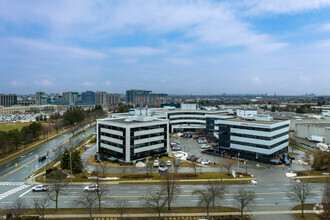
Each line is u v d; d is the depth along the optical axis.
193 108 189.50
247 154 105.12
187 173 81.00
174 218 51.28
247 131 104.88
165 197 57.28
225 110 180.62
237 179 75.31
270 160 94.50
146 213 53.16
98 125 112.38
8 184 73.25
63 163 85.31
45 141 143.75
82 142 138.38
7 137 113.88
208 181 71.50
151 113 152.12
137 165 90.44
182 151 115.75
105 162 95.94
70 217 51.66
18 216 47.91
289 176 78.44
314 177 77.50
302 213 51.81
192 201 59.66
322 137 132.88
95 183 69.19
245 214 53.03
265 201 59.94
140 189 67.81
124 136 97.44
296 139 142.00
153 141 106.19
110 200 60.38
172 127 175.50
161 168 82.25
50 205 57.88
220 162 96.12
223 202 59.16
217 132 133.62
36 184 73.19
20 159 104.19
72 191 66.94
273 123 102.00
